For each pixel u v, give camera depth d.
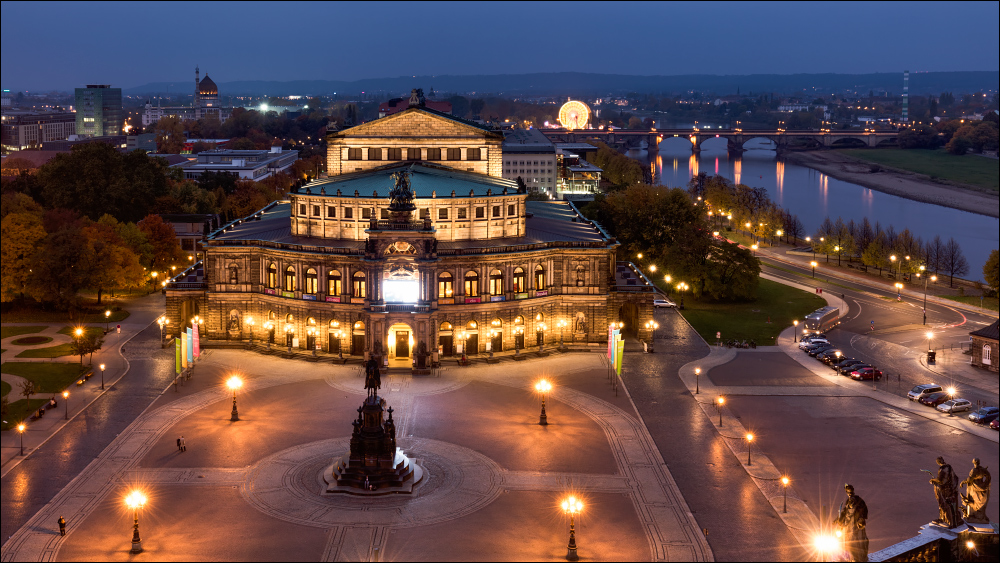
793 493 103.06
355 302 157.75
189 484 104.44
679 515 97.44
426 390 142.00
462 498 101.44
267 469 108.94
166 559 86.75
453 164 186.38
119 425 123.75
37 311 188.00
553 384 146.12
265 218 196.50
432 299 155.38
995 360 154.88
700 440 120.69
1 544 89.25
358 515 96.94
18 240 181.75
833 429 125.19
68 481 104.81
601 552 89.00
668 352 168.00
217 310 167.75
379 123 184.12
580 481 106.50
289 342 164.25
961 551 50.62
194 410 130.75
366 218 165.88
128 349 163.50
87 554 87.56
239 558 87.19
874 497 101.25
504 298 162.75
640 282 179.25
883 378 151.25
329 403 134.62
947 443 119.44
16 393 136.00
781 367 158.25
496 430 123.62
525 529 93.88
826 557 52.38
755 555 88.31
